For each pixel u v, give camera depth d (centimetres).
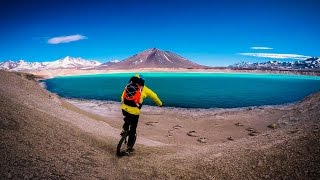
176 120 2620
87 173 581
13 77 1853
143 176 636
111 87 8900
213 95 6134
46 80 14525
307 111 2486
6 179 450
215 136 1998
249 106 4184
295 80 16425
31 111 977
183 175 636
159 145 1132
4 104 905
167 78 17638
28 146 630
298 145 668
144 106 3884
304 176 546
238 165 642
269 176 577
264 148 702
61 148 697
